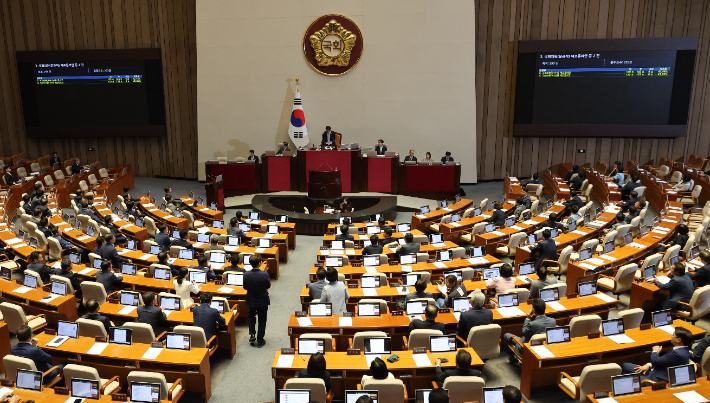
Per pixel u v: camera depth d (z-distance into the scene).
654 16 19.52
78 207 14.80
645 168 20.48
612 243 10.70
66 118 22.12
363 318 7.58
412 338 6.69
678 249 9.85
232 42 20.66
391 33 20.11
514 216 14.34
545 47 19.72
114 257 10.20
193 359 6.52
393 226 13.97
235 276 9.29
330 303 7.67
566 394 6.78
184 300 8.51
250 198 19.02
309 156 18.89
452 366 6.15
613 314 9.27
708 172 18.11
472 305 7.45
